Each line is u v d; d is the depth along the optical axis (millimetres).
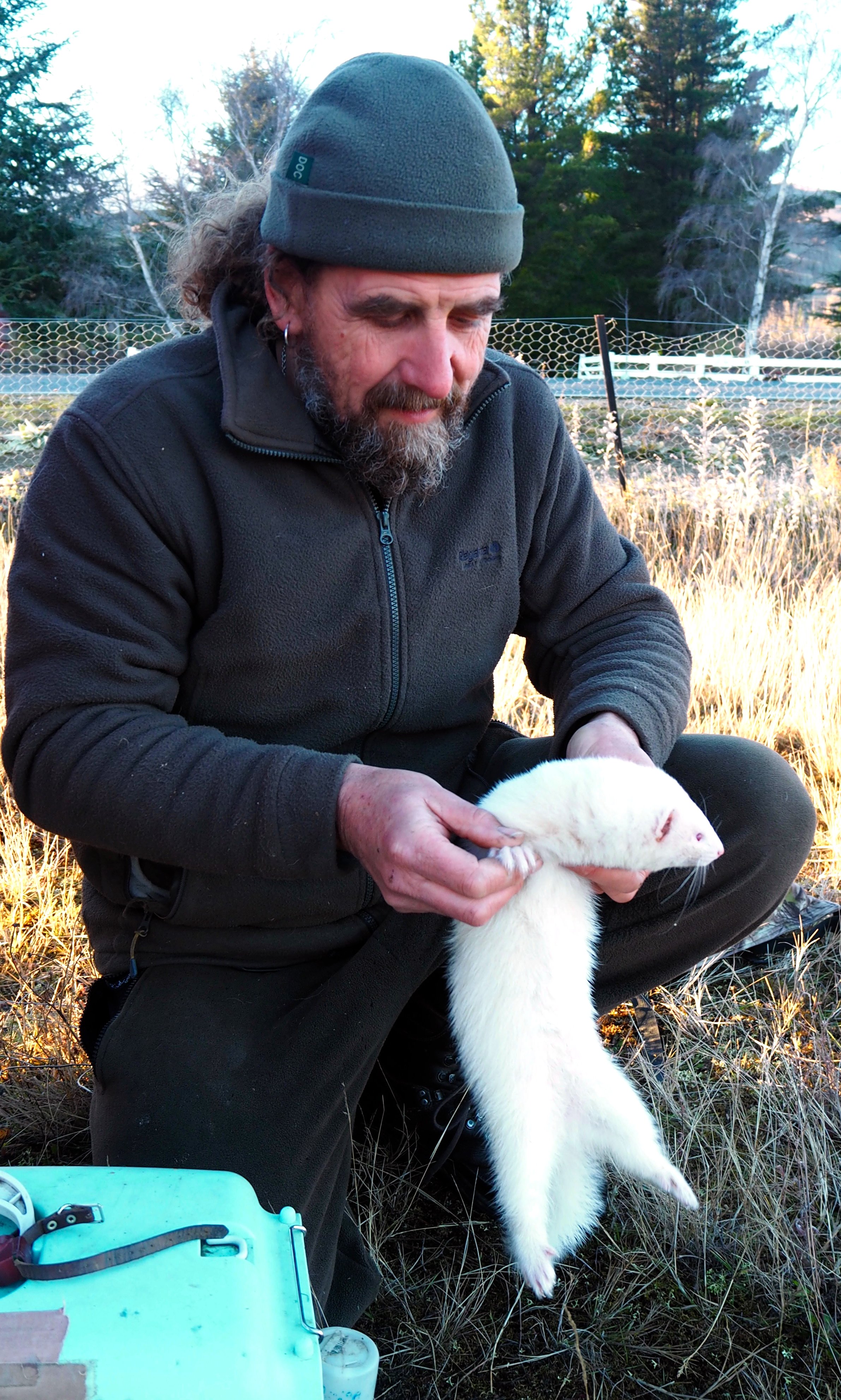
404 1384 1919
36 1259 1316
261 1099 1807
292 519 1849
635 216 36875
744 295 35188
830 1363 1935
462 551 2014
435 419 1825
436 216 1616
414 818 1601
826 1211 2184
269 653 1879
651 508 7559
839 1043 2689
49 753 1760
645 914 2197
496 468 2057
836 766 4051
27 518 1842
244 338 1872
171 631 1880
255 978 1961
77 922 3053
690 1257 2154
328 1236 1879
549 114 40219
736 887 2148
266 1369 1234
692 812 1947
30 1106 2408
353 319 1703
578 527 2238
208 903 1893
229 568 1836
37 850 3516
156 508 1803
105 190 28953
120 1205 1410
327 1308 1867
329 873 1700
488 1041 2076
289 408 1822
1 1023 2680
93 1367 1189
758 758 2164
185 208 18656
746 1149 2352
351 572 1898
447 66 1760
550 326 14570
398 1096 2346
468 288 1703
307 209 1653
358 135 1620
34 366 13289
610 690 2084
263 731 1971
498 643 2162
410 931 1929
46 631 1787
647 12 38812
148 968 1958
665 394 13891
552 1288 1921
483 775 2359
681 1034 2684
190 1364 1205
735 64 39562
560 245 35125
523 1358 1962
